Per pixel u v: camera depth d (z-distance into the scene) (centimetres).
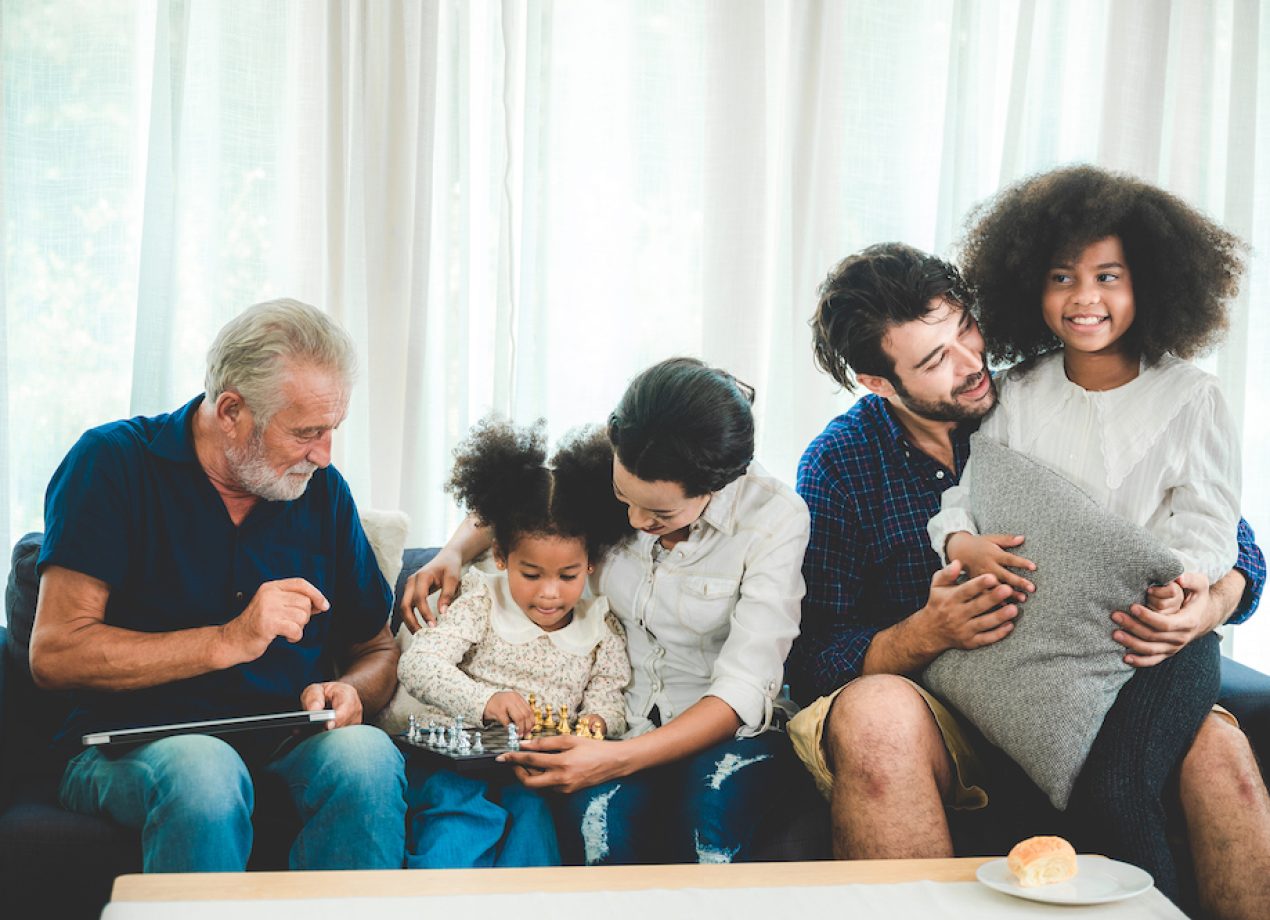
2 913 172
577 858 179
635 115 259
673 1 260
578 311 263
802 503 201
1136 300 191
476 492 200
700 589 199
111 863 172
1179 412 187
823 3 260
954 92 268
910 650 190
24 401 244
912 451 205
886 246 196
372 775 173
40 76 240
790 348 267
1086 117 277
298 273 247
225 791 166
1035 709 176
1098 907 133
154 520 188
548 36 255
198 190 246
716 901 132
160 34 240
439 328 258
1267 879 166
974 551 186
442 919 125
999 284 202
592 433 207
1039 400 196
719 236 259
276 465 185
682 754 186
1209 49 277
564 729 192
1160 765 173
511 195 256
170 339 244
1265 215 286
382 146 249
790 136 263
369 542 218
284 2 247
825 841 186
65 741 186
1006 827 185
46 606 181
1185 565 179
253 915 125
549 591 199
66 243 242
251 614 177
